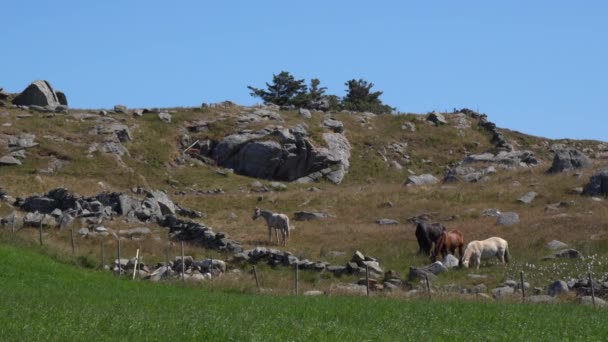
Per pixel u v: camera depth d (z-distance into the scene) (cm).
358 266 4338
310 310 2781
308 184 8494
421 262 4516
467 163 8000
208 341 1986
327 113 10631
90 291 3384
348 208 6259
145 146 8581
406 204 6178
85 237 4988
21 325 2102
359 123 10350
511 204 5928
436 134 10269
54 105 9344
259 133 9094
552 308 3016
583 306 3141
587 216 5078
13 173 7119
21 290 3244
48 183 6725
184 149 8869
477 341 2220
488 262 4406
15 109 9012
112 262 4491
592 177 6000
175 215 5819
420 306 2980
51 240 4775
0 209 5634
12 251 4169
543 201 5909
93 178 7350
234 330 2134
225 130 9306
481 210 5728
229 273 4347
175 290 3688
